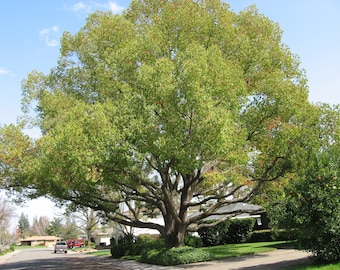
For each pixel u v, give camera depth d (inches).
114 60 759.7
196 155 648.4
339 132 695.1
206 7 841.5
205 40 813.9
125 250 1254.3
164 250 861.2
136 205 1390.3
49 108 827.4
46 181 793.6
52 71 941.8
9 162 786.2
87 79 884.6
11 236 4180.6
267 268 560.1
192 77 613.9
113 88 771.4
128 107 674.8
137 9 927.0
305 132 725.9
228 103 662.5
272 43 823.7
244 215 1681.8
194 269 677.3
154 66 660.1
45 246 4660.4
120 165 685.9
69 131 640.4
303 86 815.7
